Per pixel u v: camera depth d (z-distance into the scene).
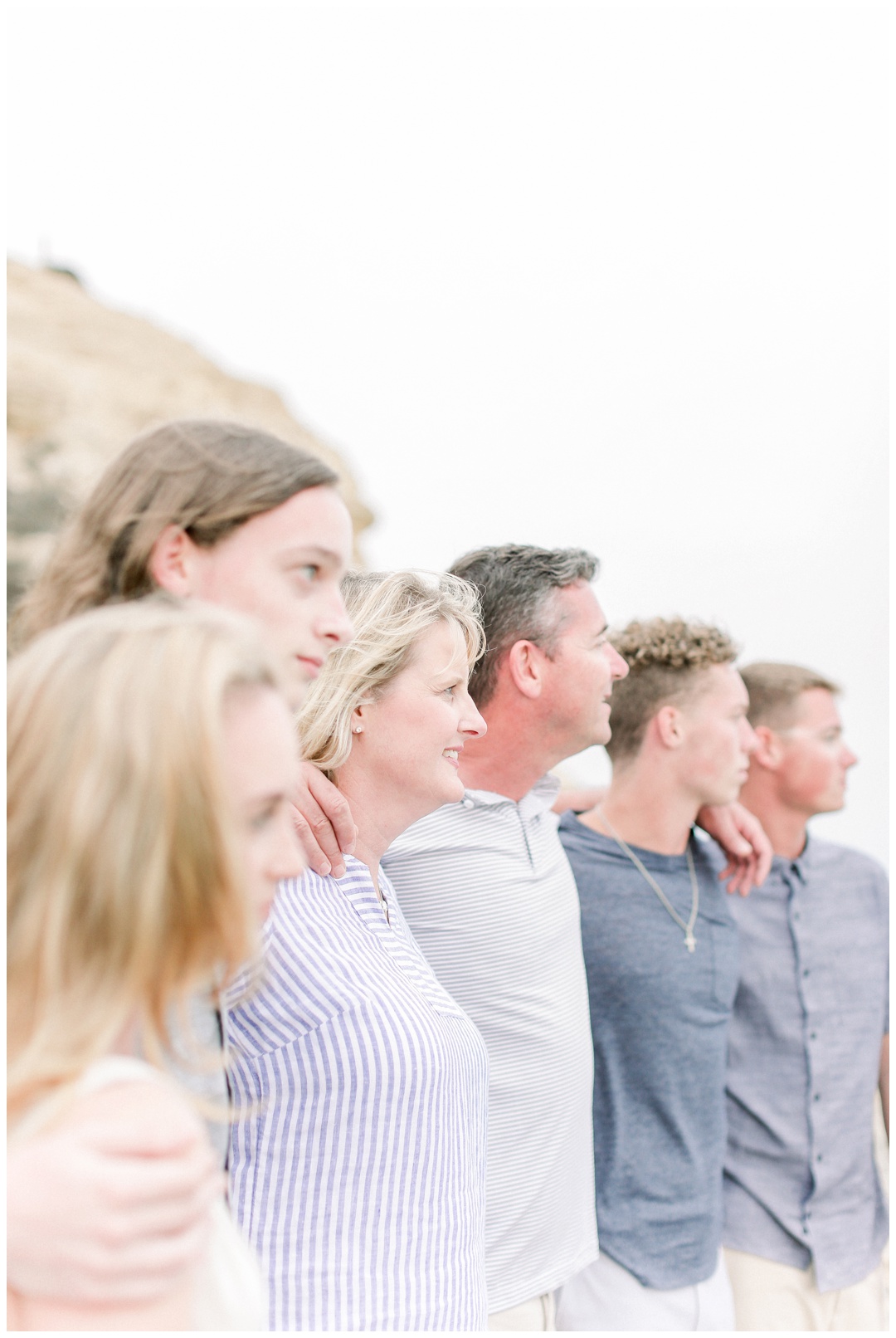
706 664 2.01
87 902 0.62
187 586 1.03
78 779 0.62
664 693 2.01
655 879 1.96
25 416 14.24
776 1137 2.09
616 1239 1.84
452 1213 1.13
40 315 15.52
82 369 15.41
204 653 0.66
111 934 0.62
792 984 2.14
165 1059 0.86
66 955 0.62
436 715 1.31
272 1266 1.04
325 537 1.06
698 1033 1.91
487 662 1.79
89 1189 0.59
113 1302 0.59
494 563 1.87
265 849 0.72
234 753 0.68
